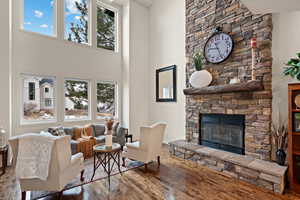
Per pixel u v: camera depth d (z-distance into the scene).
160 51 5.60
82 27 5.12
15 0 3.93
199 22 4.14
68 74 4.74
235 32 3.44
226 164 3.05
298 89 2.41
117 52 5.77
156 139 3.45
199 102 4.13
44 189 2.20
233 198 2.32
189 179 2.90
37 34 4.24
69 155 2.36
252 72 3.03
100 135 4.89
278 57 2.90
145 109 6.05
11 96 3.86
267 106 2.95
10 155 3.51
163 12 5.49
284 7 2.16
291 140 2.50
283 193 2.41
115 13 5.86
